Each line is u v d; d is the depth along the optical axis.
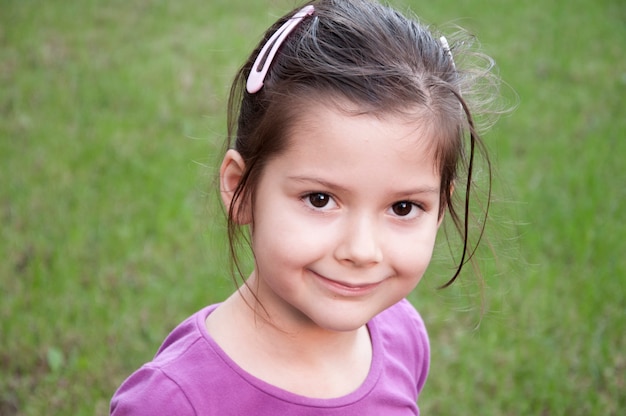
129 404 1.52
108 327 3.63
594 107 6.47
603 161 5.52
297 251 1.42
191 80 6.56
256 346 1.60
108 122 5.69
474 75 1.75
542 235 4.59
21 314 3.65
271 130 1.44
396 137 1.39
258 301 1.59
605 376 3.57
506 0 9.06
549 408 3.42
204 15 8.28
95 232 4.33
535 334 3.80
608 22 8.52
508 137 5.81
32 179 4.85
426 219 1.49
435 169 1.47
